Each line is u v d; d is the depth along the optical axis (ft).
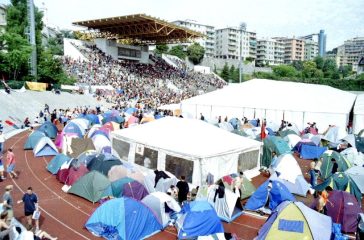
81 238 43.68
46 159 82.53
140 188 53.42
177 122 78.89
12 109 132.77
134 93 216.74
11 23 201.67
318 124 128.77
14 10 201.05
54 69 203.92
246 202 56.65
